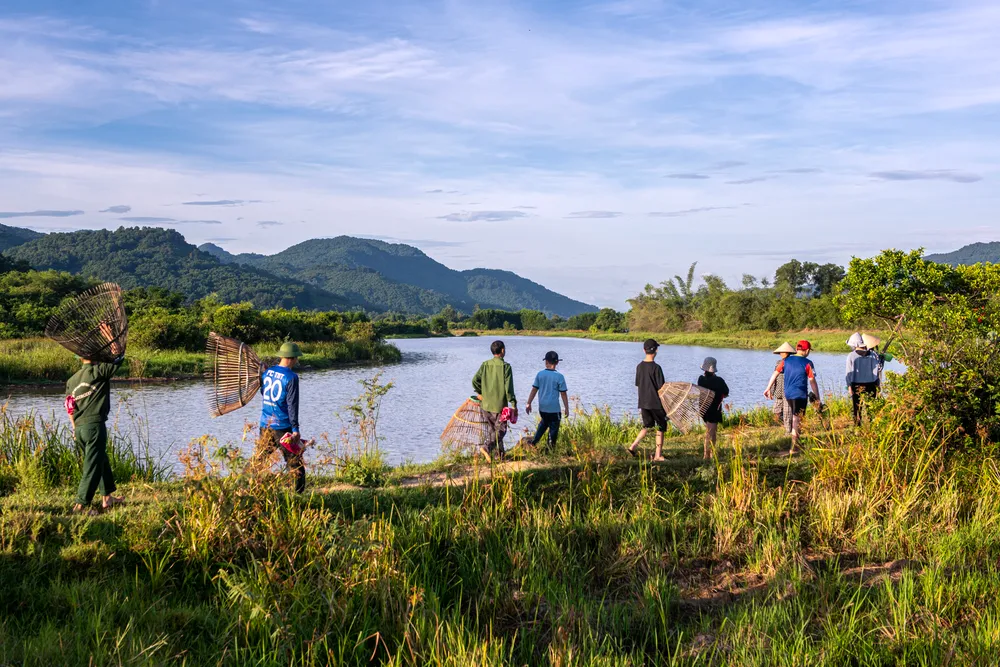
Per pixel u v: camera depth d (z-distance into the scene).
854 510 7.44
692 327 83.81
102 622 4.89
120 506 6.87
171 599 5.49
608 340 84.94
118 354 6.82
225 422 16.91
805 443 9.76
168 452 13.05
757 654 5.04
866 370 10.86
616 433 12.60
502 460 9.20
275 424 7.61
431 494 7.93
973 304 9.60
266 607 5.24
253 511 6.34
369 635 5.12
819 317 66.19
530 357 48.19
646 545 6.96
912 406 8.51
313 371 35.75
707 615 5.85
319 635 5.09
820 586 6.07
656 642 5.34
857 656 5.02
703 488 8.27
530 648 5.21
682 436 11.69
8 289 52.72
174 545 6.04
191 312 54.91
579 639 5.36
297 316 51.62
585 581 6.50
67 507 6.73
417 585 5.72
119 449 9.96
